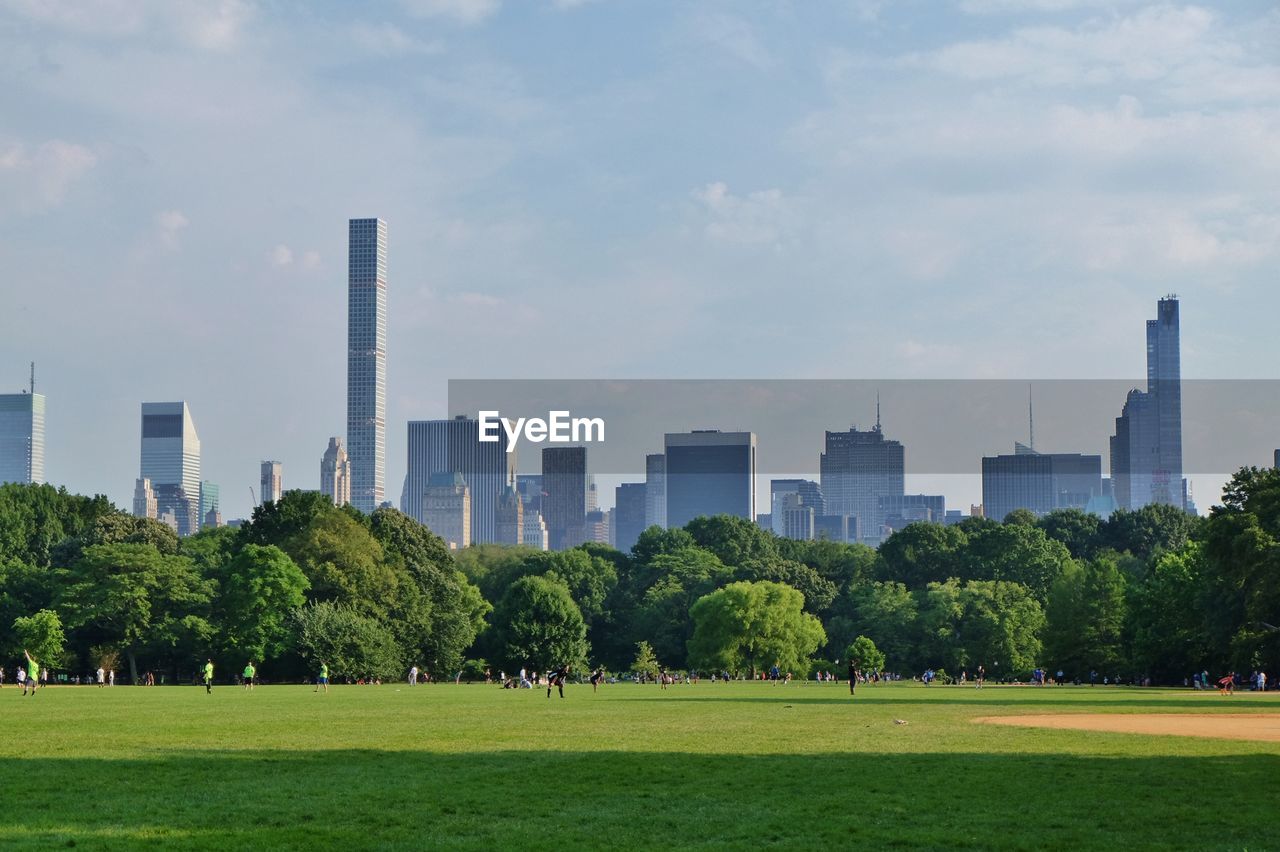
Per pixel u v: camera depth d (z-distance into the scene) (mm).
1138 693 146750
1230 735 69000
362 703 107250
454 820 36375
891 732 70312
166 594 198250
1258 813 38406
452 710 94312
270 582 194000
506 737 64750
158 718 80562
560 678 127000
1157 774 48469
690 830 35094
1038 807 39469
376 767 49219
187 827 34875
